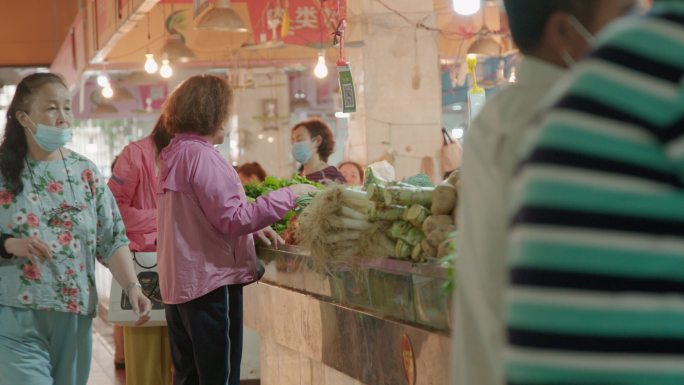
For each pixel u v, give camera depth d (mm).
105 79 13484
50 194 3434
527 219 983
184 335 4266
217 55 15094
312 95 19578
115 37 9477
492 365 1325
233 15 8086
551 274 950
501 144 1388
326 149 6629
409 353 3027
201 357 4090
